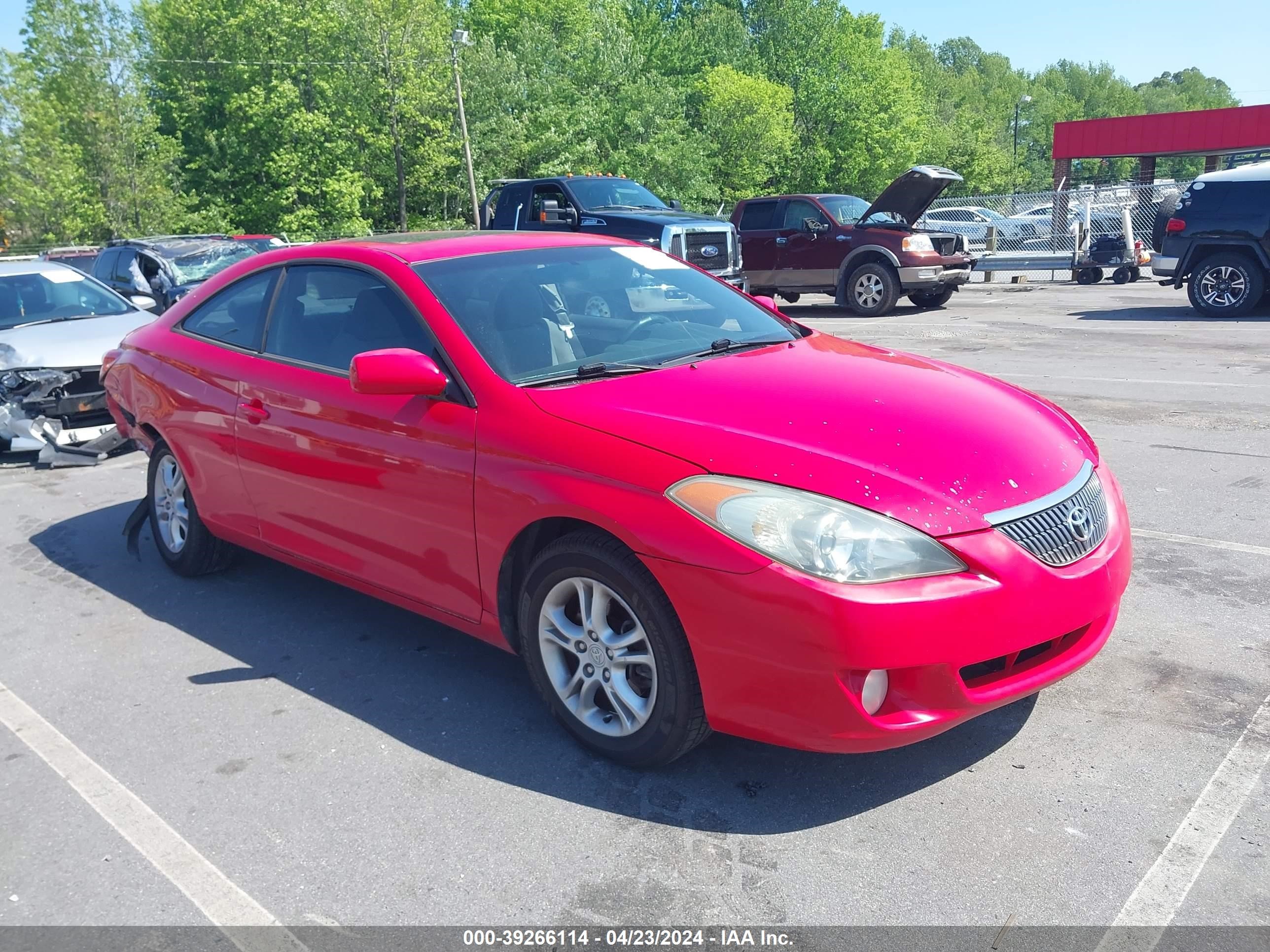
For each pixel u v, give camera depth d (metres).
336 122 45.25
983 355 10.78
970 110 120.12
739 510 2.65
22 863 2.74
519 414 3.17
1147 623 3.89
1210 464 6.05
